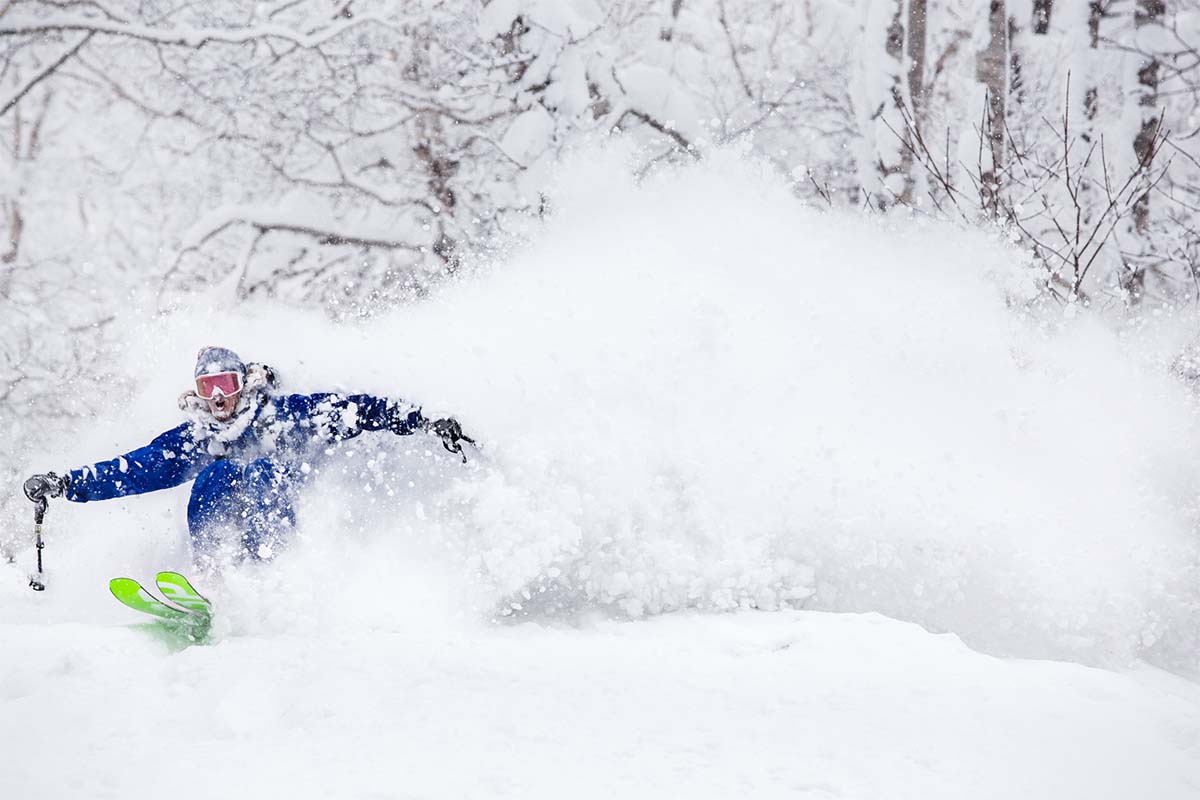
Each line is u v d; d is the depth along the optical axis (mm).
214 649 7910
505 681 7121
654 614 10555
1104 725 6492
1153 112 27125
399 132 30047
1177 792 5543
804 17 33812
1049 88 28859
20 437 26984
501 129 30141
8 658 7645
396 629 9289
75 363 28016
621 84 29797
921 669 7676
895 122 27938
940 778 5523
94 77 29953
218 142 30094
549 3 29672
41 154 29766
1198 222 27828
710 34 32281
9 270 28953
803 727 6254
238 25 30859
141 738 5996
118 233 29781
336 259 29266
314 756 5660
